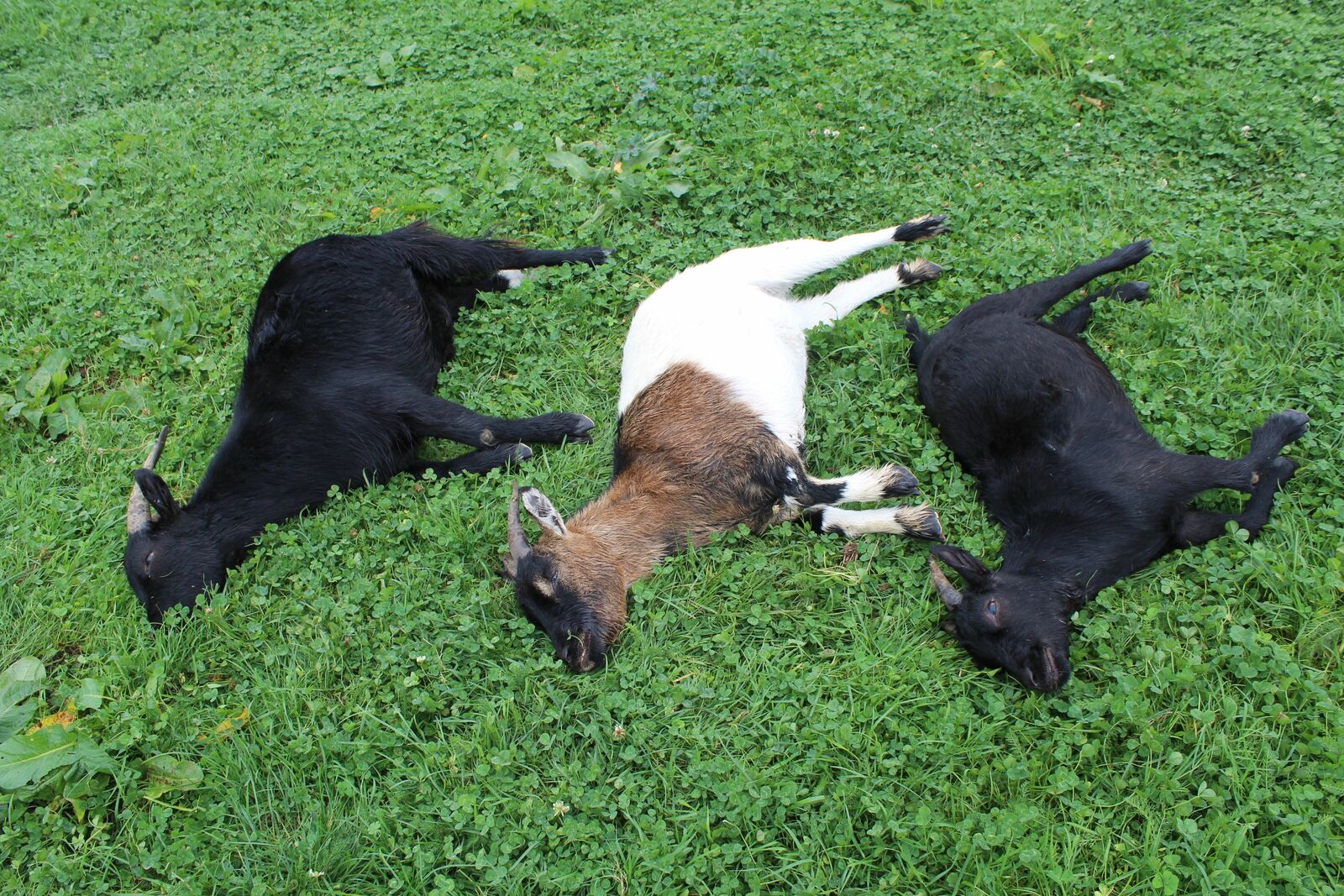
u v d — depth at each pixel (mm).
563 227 2650
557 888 1728
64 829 1855
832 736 1801
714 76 2953
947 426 2123
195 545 2148
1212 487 1954
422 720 1910
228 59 3625
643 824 1762
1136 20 3051
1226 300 2312
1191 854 1648
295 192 2898
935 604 1946
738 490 2074
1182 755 1741
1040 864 1661
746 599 1978
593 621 1939
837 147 2695
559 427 2260
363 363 2314
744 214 2613
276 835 1834
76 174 3084
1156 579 1938
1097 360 2129
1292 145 2607
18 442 2436
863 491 2049
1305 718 1754
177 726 1933
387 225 2730
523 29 3389
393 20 3559
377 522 2172
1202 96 2750
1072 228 2459
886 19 3135
